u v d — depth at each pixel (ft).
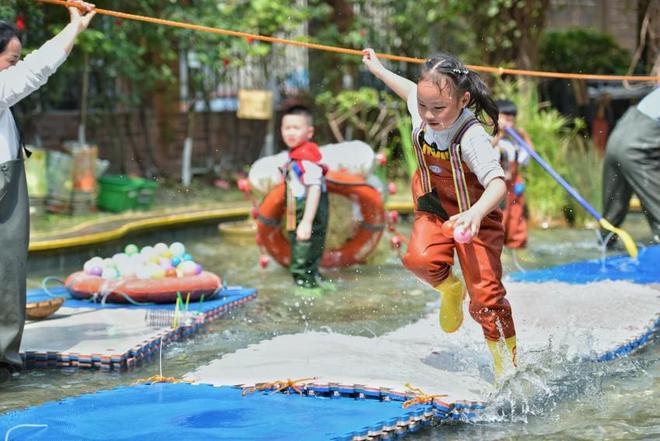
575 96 48.21
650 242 33.27
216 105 48.01
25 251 17.47
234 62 43.80
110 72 40.37
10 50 17.38
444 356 18.39
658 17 40.45
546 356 18.03
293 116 25.95
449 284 17.01
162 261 23.80
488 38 44.14
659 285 24.56
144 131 45.65
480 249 16.25
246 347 19.81
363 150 28.63
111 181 37.52
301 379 16.34
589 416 15.71
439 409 15.31
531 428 15.14
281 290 25.94
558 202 38.24
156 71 41.68
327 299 24.81
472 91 15.49
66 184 36.11
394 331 20.70
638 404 16.31
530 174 38.52
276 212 27.76
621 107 48.85
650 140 28.91
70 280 23.25
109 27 38.70
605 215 31.19
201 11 42.57
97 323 20.86
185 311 21.88
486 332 16.55
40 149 36.40
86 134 43.57
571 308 22.09
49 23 37.45
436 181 16.42
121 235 32.50
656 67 34.53
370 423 14.42
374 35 48.08
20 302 17.44
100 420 14.62
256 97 41.37
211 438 13.80
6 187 17.25
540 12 43.57
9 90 17.06
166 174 46.52
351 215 28.66
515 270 28.48
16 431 14.16
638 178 29.19
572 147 41.39
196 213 36.91
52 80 39.63
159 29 40.47
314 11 45.37
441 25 48.44
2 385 17.33
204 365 17.89
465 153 15.65
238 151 49.06
